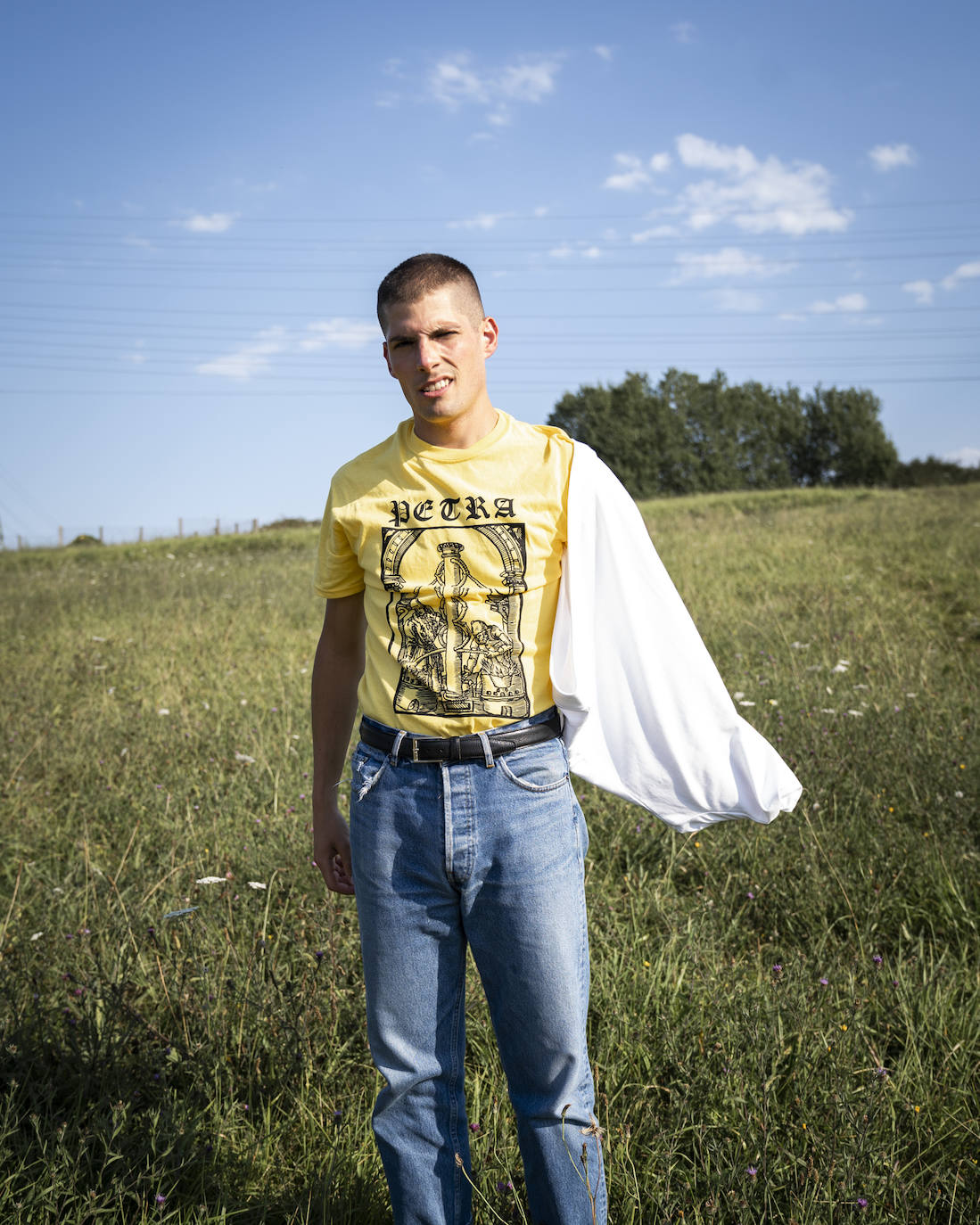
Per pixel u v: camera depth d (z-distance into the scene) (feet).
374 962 5.61
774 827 11.82
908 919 9.98
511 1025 5.51
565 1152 5.48
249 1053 7.91
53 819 13.74
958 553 34.06
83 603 37.14
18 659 26.07
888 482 219.00
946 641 22.17
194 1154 6.70
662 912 10.00
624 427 214.48
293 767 15.30
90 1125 7.16
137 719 18.65
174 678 22.53
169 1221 6.38
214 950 9.43
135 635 29.50
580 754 5.97
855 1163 6.17
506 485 5.44
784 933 10.18
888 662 19.16
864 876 10.75
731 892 10.80
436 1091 5.69
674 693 6.01
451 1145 5.74
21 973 8.65
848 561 35.22
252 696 20.44
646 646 5.93
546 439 5.62
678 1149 6.93
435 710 5.35
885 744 14.08
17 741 17.10
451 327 5.28
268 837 12.02
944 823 11.69
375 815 5.49
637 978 8.63
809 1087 7.06
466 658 5.36
